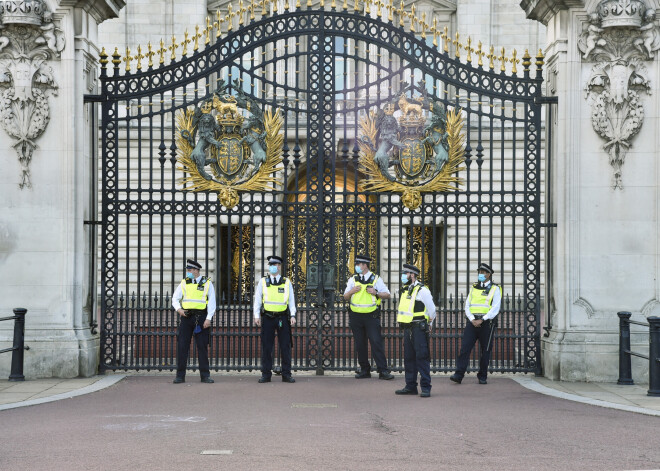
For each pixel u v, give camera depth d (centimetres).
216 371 1755
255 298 1616
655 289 1603
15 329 1560
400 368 1648
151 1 3591
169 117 3100
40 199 1616
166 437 1089
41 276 1614
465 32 3638
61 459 966
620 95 1600
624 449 1036
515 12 3647
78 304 1622
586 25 1616
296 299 1698
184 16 3594
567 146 1609
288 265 1838
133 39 3597
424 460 971
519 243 3272
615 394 1456
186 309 1596
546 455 1002
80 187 1625
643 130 1611
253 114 1652
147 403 1361
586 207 1611
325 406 1339
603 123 1606
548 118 1661
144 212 1648
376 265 1702
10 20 1582
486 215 1650
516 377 1658
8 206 1614
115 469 920
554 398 1420
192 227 3244
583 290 1609
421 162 1647
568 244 1606
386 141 1642
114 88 1653
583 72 1616
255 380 1630
